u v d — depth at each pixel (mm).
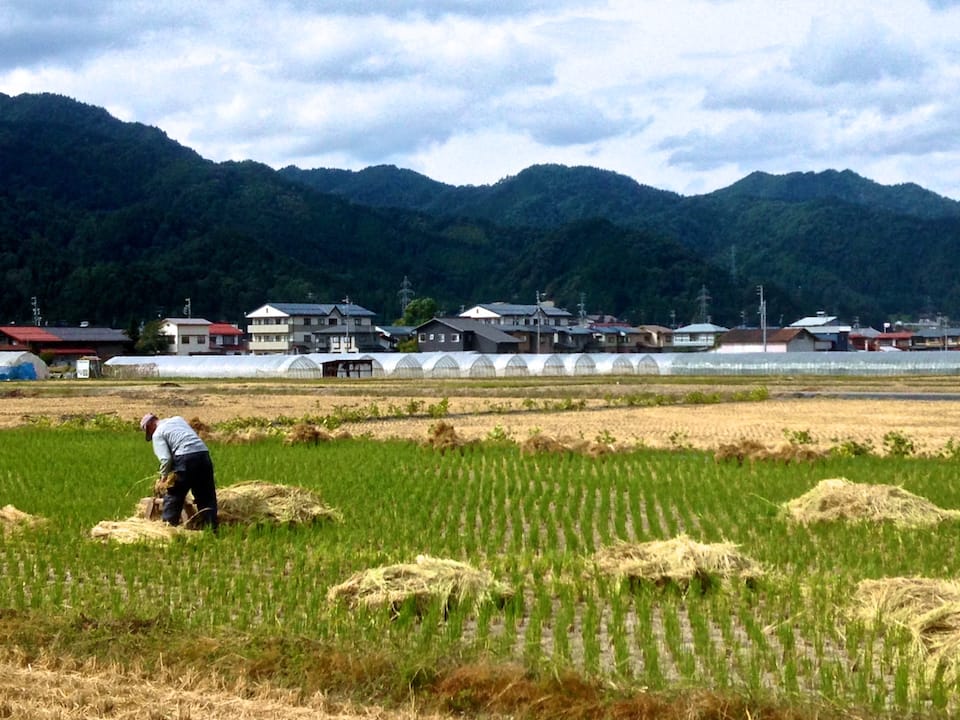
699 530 15156
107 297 132000
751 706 7797
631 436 30453
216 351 120438
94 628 9516
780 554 13148
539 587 11000
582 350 127812
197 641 9047
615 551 12109
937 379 65188
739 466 22609
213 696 8016
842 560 12867
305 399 49656
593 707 7883
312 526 15062
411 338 128750
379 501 17422
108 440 28828
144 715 7543
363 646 8984
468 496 18297
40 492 18266
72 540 13641
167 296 137375
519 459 23781
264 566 12453
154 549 13086
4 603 10508
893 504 15539
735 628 9898
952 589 10320
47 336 106750
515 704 8008
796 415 38094
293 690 8125
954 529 14945
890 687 8383
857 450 24562
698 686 8148
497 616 10281
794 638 9398
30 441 28406
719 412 39719
